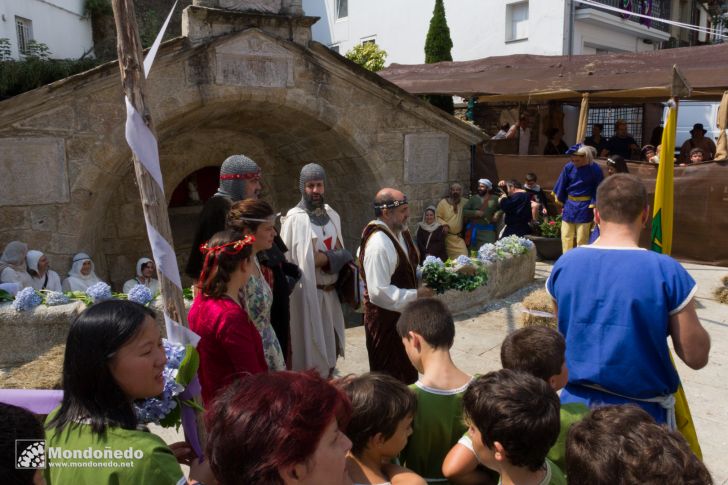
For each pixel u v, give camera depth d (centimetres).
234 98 748
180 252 995
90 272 688
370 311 375
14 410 132
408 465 235
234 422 121
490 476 223
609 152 1245
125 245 911
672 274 221
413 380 379
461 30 1670
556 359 229
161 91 698
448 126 956
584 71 1005
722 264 843
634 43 1658
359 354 564
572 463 149
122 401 168
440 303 258
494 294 735
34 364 402
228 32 732
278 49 768
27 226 658
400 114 905
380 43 1944
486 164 1055
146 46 1432
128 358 166
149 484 152
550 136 1324
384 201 370
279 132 932
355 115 856
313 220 416
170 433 412
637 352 224
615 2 1525
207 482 197
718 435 401
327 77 818
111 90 682
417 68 1293
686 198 858
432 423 229
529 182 987
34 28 1302
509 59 1162
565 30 1424
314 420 121
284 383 128
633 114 1477
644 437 141
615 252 235
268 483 117
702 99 1088
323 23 2166
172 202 991
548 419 179
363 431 190
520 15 1549
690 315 218
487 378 194
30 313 537
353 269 421
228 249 254
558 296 248
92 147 680
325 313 420
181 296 261
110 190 757
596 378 232
